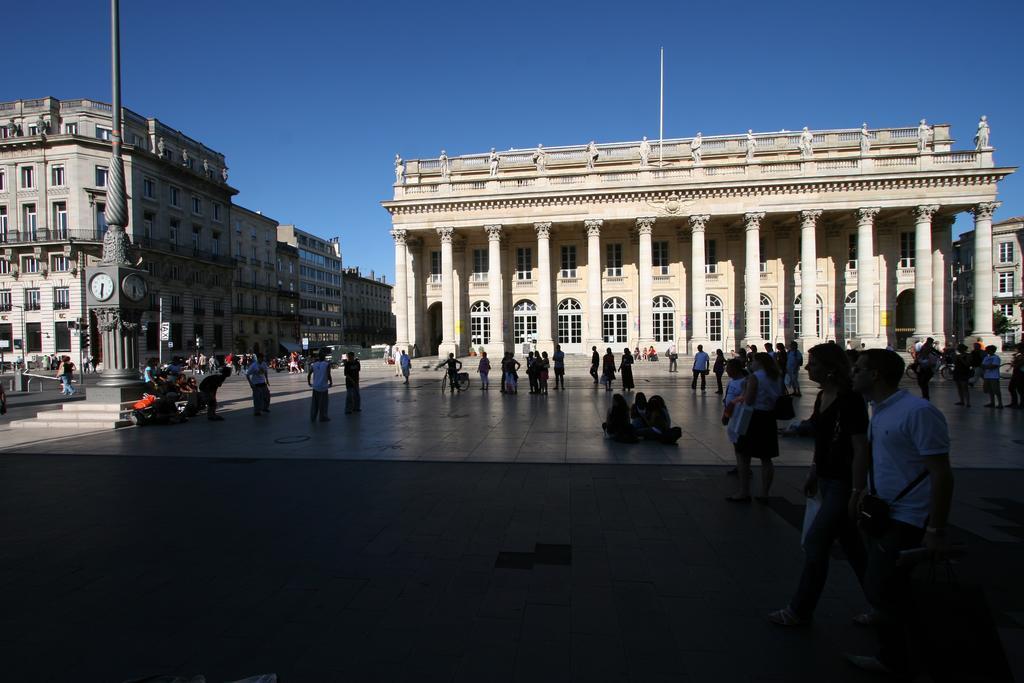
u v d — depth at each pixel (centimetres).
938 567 454
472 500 668
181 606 405
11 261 4431
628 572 458
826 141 3950
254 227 6656
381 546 519
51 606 407
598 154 4178
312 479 780
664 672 318
